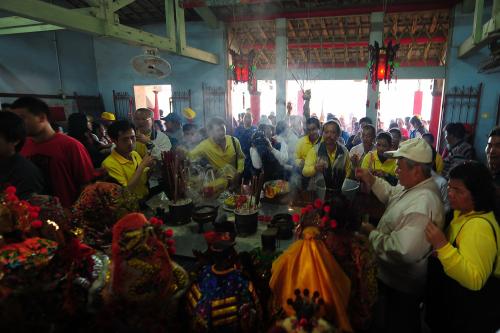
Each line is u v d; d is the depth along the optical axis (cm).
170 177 198
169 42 500
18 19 511
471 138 562
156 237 98
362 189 198
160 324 95
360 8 577
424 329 176
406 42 654
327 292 92
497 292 119
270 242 153
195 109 726
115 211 117
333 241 104
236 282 99
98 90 790
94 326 91
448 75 572
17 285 82
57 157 178
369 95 605
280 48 640
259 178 188
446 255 111
